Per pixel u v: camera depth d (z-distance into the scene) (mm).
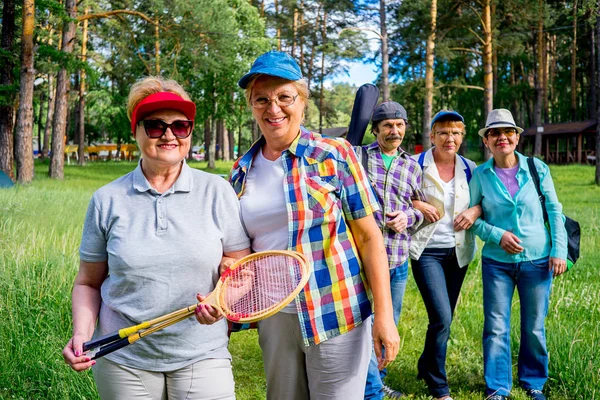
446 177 4637
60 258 6164
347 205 2746
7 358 4117
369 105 4582
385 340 2631
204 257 2535
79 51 34250
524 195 4418
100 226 2568
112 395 2551
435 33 30500
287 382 2879
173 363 2514
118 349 2467
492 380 4398
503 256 4461
